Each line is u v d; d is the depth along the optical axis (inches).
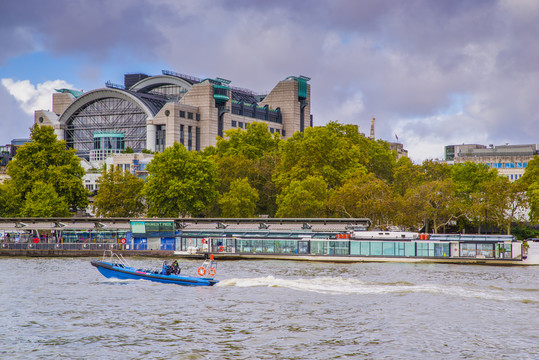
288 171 6781.5
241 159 7091.5
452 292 3186.5
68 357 2127.2
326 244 4835.1
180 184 5999.0
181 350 2204.7
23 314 2694.4
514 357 2150.6
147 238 5187.0
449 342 2310.5
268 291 3211.1
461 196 7007.9
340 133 7682.1
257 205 6875.0
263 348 2233.0
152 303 2920.8
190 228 5339.6
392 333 2420.0
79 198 6446.9
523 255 4665.4
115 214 6643.7
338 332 2432.3
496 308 2842.0
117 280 3545.8
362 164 7347.4
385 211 5689.0
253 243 4968.0
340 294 3139.8
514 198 6368.1
